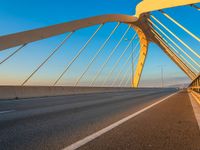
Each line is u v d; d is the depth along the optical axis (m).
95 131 5.93
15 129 6.23
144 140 4.90
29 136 5.35
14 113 9.94
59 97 24.42
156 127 6.49
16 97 21.80
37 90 25.28
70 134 5.56
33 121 7.65
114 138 5.11
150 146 4.40
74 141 4.84
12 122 7.44
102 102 17.03
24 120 7.87
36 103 15.94
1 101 17.88
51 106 13.54
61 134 5.57
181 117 8.50
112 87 49.03
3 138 5.15
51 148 4.30
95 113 9.95
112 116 8.90
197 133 5.65
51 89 27.94
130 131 5.91
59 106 13.55
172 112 10.16
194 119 7.99
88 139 5.01
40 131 5.95
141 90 67.00
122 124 7.01
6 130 6.09
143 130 6.04
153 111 10.61
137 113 9.84
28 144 4.61
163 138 5.10
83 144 4.57
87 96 27.14
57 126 6.69
